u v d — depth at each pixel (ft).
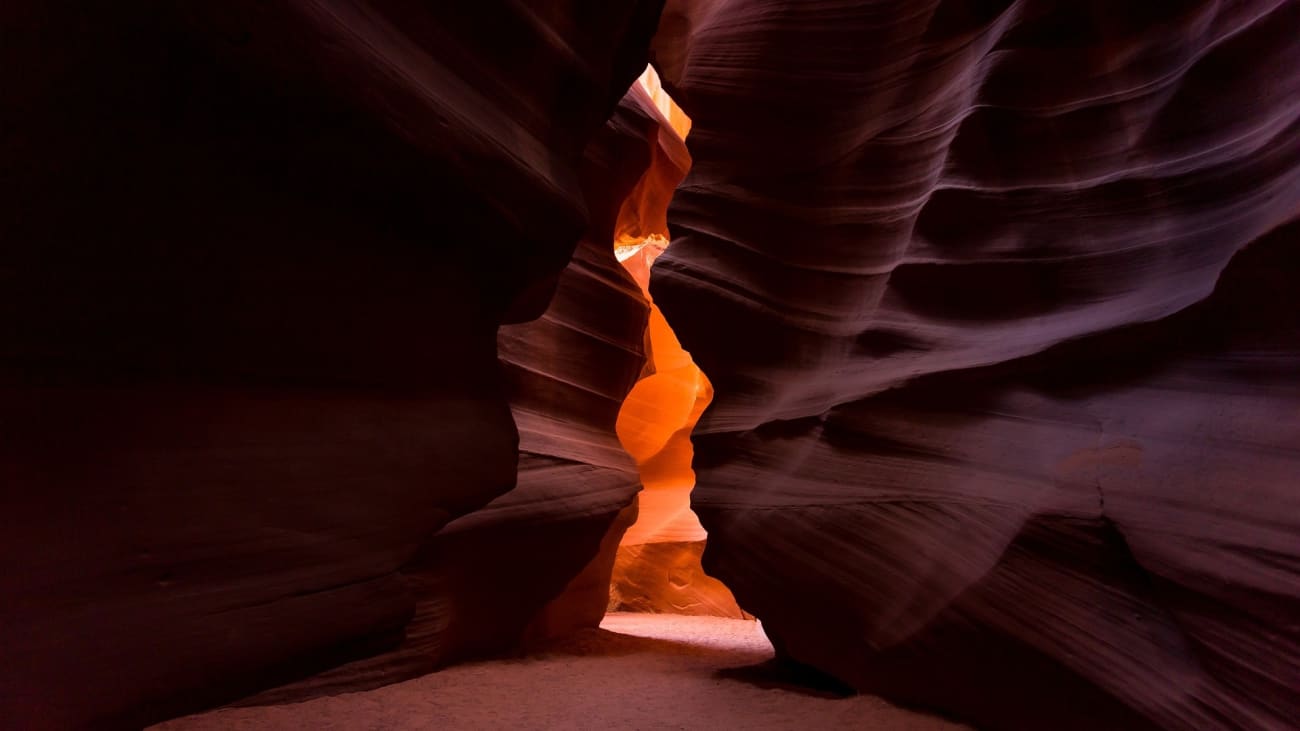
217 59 7.97
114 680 7.72
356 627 10.64
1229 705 10.19
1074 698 12.46
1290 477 10.18
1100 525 12.57
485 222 12.39
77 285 7.41
